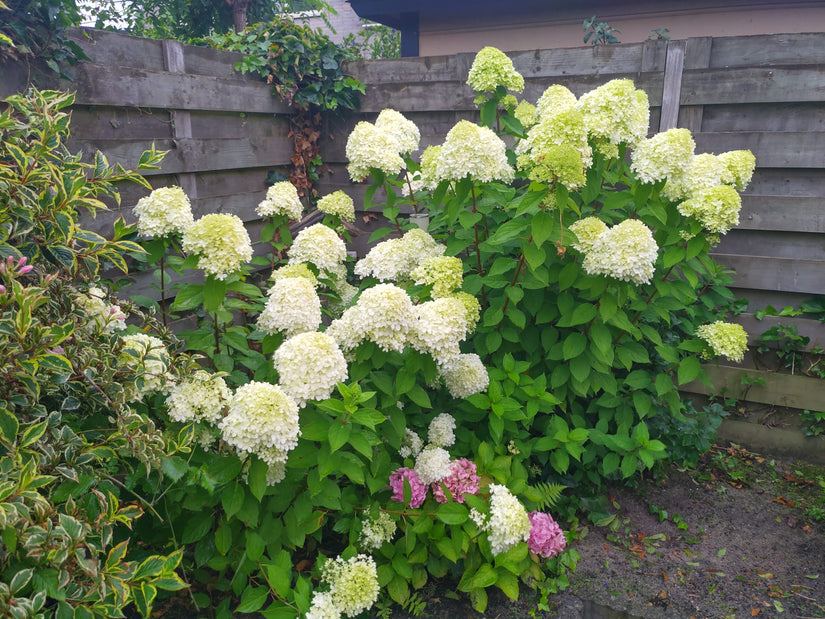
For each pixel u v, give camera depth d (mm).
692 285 2977
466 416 2881
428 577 2643
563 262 2984
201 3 7230
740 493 3396
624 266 2533
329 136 4719
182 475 1995
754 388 3838
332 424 2115
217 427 2230
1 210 1866
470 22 6609
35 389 1643
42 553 1507
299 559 2611
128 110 3219
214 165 3807
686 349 3240
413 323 2324
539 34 6340
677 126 3771
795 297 3756
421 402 2453
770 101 3539
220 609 2268
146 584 1676
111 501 1703
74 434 1759
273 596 2262
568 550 2830
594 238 2732
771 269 3721
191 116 3635
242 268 2629
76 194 1990
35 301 1625
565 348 2875
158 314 3385
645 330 3100
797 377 3713
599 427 3092
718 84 3627
